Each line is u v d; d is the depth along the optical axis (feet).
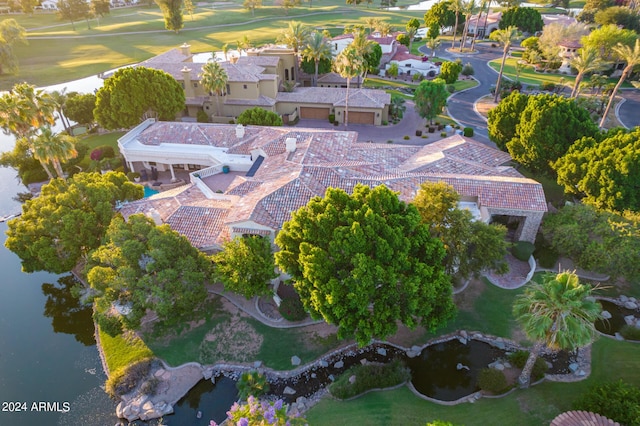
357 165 145.48
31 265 124.88
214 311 118.01
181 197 140.46
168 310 101.91
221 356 106.32
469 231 104.73
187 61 319.68
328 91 261.65
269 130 187.93
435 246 94.48
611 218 118.32
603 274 123.03
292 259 99.25
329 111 258.98
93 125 248.52
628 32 320.70
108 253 108.58
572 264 130.31
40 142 150.10
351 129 244.42
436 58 404.77
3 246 157.28
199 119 248.93
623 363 98.63
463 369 101.81
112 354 108.68
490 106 276.82
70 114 233.35
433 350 106.93
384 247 88.74
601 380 94.73
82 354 112.27
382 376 95.30
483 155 164.96
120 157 206.28
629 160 122.52
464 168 149.59
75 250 121.80
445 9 492.54
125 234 109.60
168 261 106.93
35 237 122.21
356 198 97.76
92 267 114.11
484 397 92.94
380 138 230.68
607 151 131.13
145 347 109.50
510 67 370.32
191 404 96.53
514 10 451.12
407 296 90.84
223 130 196.95
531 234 132.46
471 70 339.57
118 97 209.77
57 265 120.98
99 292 107.65
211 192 143.84
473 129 239.09
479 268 108.17
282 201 121.49
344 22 628.28
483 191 131.13
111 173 145.38
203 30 590.14
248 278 107.24
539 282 123.54
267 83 251.60
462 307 116.78
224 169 174.40
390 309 91.86
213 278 109.09
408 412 89.10
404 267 91.76
